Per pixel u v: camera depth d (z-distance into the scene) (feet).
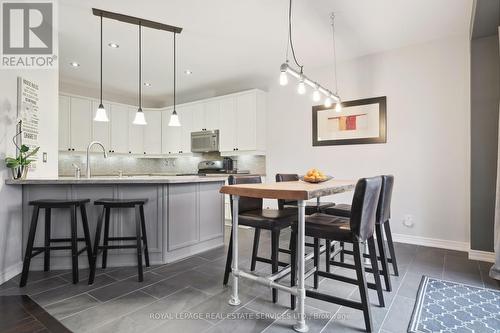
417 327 5.70
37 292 7.18
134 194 9.31
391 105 12.34
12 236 8.19
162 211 9.46
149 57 13.25
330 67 13.96
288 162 15.42
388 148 12.40
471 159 10.02
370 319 5.51
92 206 9.09
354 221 5.60
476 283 7.81
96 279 8.05
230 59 13.46
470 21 9.73
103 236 9.09
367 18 9.77
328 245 8.33
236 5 8.95
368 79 12.90
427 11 9.32
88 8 9.11
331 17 9.69
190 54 12.89
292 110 15.30
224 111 17.02
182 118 19.22
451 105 11.09
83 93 17.85
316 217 7.06
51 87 10.52
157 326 5.71
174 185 9.78
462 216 10.89
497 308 6.45
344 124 13.53
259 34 10.94
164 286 7.60
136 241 8.54
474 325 5.77
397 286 7.63
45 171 10.20
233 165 17.92
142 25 10.22
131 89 18.47
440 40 11.28
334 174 13.84
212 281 7.95
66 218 8.98
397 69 12.21
